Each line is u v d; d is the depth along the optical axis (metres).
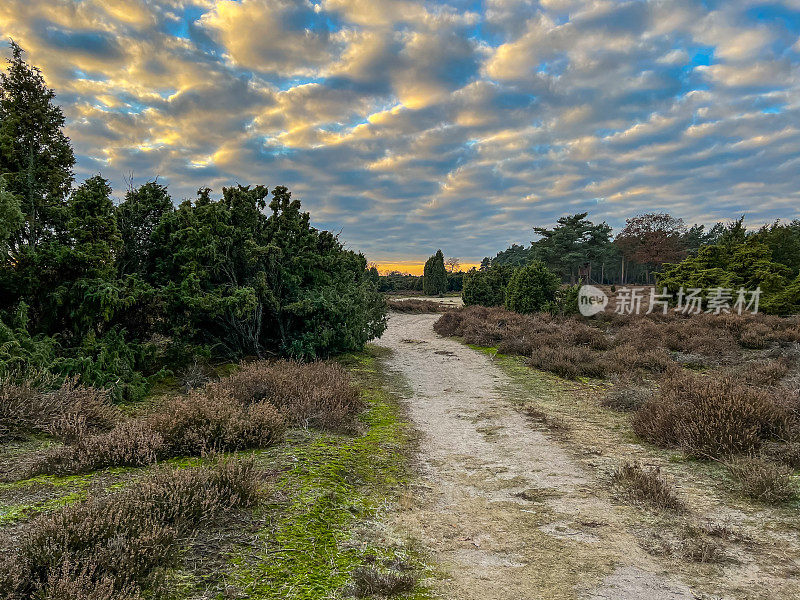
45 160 9.70
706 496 4.58
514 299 24.80
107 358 7.81
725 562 3.35
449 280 75.06
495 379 11.68
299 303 12.01
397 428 7.32
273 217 13.40
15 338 6.89
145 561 2.75
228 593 2.73
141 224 10.95
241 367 9.38
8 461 4.61
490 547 3.65
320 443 6.00
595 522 4.09
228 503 3.77
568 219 56.25
